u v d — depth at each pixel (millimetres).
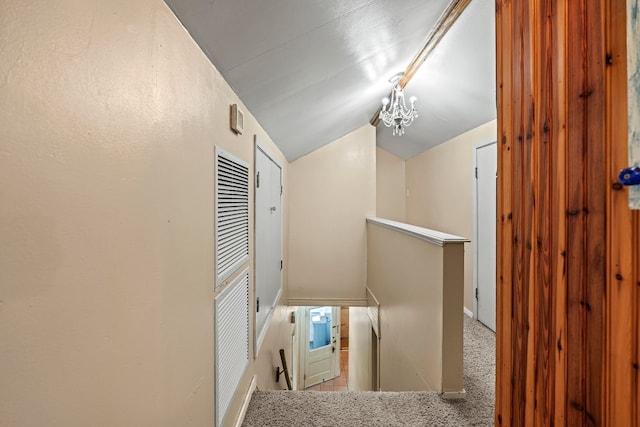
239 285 1713
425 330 2094
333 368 6742
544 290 799
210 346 1261
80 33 563
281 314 3531
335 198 4348
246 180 1877
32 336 470
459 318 1822
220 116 1376
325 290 4344
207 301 1227
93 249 598
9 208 435
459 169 3670
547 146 779
